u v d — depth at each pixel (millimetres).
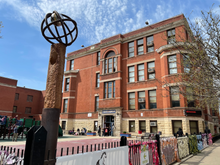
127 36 28328
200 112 19906
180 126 20078
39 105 46125
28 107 43969
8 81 36625
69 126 31250
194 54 8062
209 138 17359
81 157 3297
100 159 3768
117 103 25703
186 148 10352
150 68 24438
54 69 3846
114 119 25328
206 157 9961
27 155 2521
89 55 33375
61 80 3871
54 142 3314
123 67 27250
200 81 8016
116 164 4316
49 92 3684
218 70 7500
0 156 3098
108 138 20234
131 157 5062
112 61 28094
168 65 21797
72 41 4395
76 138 20312
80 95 32344
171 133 20156
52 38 4309
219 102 8859
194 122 20156
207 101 8555
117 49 27922
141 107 24312
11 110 36188
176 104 20875
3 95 35375
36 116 41812
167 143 7977
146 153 6023
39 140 2582
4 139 17125
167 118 20828
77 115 31562
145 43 25875
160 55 23531
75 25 4551
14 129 15391
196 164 8070
